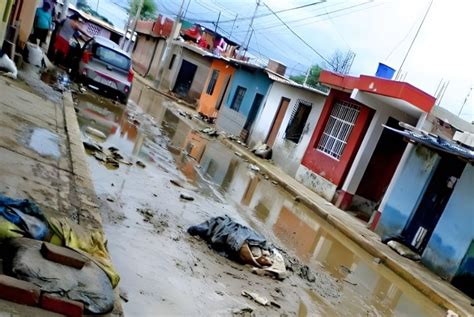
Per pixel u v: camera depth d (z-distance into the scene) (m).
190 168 11.31
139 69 45.72
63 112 9.91
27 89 10.41
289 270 7.02
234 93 26.27
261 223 9.26
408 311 7.52
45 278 2.89
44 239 3.45
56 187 5.18
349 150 15.50
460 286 10.37
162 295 4.57
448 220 11.24
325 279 7.44
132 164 8.91
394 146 15.34
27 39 15.06
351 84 15.38
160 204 7.36
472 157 9.99
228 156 17.02
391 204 13.33
